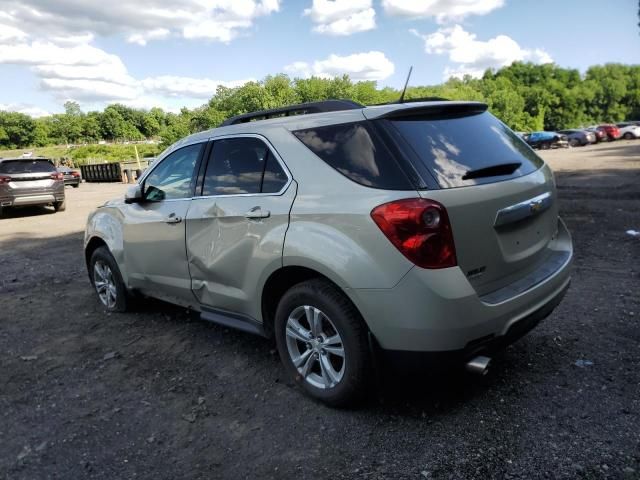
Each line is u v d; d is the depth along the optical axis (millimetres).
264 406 3166
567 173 16906
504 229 2859
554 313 4348
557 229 3557
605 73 127438
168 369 3785
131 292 4848
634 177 14297
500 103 93438
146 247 4332
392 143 2740
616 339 3754
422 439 2709
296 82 73688
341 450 2668
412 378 3344
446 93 89938
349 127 2957
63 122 134125
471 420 2850
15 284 6574
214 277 3660
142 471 2604
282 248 3021
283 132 3273
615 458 2455
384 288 2588
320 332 3021
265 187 3275
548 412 2875
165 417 3113
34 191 13945
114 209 4879
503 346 2828
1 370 3918
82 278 6695
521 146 3424
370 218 2631
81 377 3732
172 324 4738
